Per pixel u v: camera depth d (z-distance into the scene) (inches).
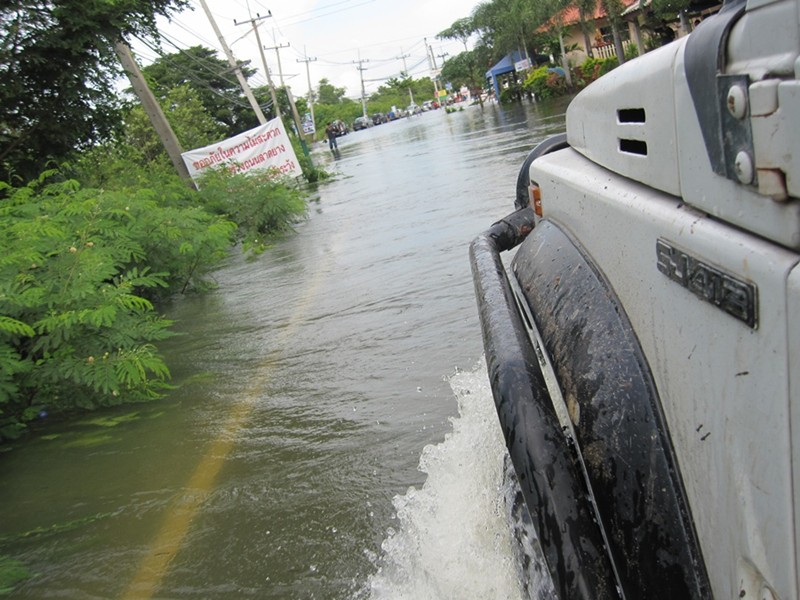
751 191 48.9
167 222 339.0
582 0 1862.7
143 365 227.0
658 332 66.8
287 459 170.6
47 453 195.9
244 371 237.0
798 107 41.3
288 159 812.6
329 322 272.8
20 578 139.6
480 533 118.8
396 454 161.8
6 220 261.9
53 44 440.5
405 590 116.0
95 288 229.6
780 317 45.3
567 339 82.7
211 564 135.7
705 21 56.8
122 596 130.3
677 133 61.2
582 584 64.4
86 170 538.3
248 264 438.6
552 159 117.1
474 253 123.4
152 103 718.5
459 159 821.2
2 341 212.8
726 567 55.8
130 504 161.9
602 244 84.3
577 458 75.2
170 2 521.0
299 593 123.1
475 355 208.7
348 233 476.4
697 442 59.3
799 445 43.9
